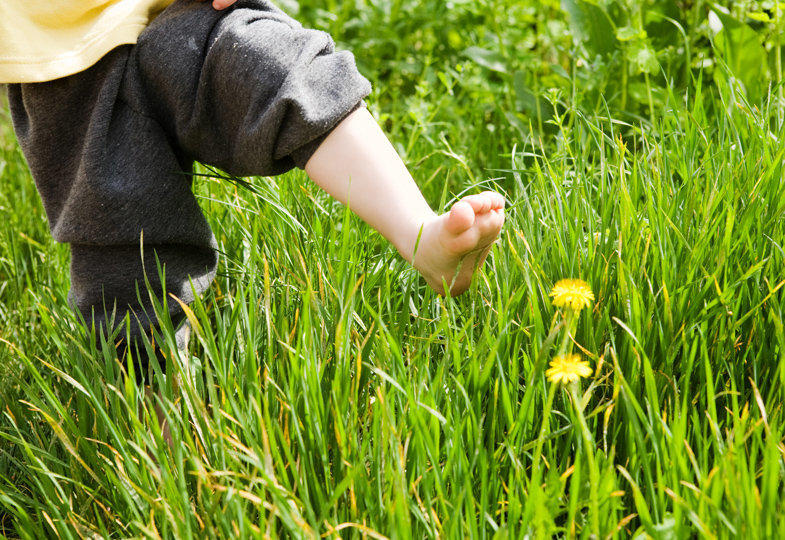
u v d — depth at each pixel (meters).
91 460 1.34
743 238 1.46
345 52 1.46
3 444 1.54
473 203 1.29
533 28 3.17
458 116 2.71
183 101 1.45
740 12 2.46
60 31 1.45
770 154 1.67
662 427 1.14
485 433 1.28
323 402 1.23
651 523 1.02
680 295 1.39
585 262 1.50
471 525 1.08
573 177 1.79
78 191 1.48
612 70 2.51
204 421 1.26
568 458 1.21
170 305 1.58
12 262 2.14
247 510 1.20
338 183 1.41
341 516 1.16
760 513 0.98
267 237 1.80
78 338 1.49
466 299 1.61
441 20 3.27
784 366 1.19
